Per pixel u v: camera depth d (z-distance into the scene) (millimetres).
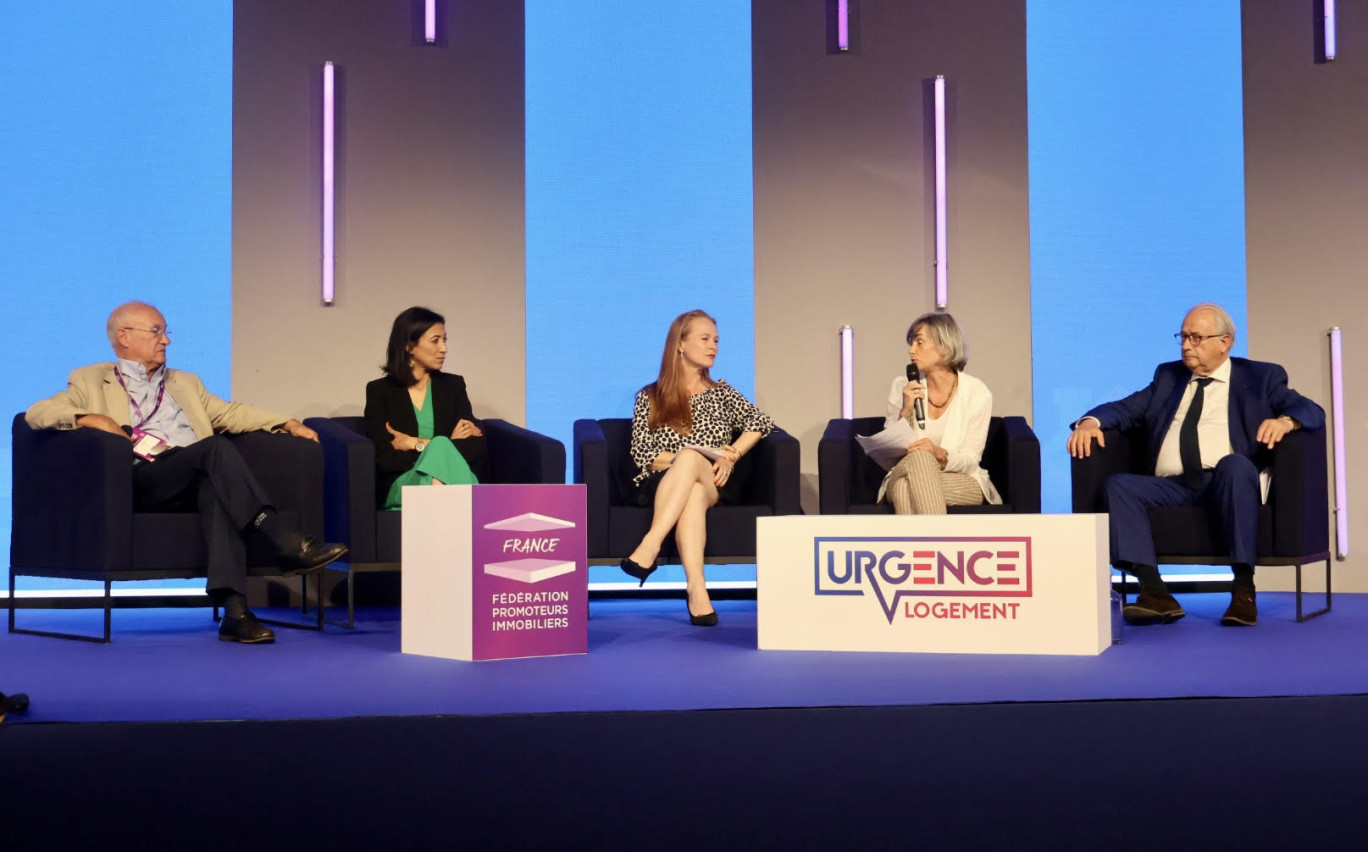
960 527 3779
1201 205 6195
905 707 2867
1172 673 3352
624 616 5191
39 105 5754
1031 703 2902
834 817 2400
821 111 6035
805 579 3924
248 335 5715
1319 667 3469
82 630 4758
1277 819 2379
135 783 2494
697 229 6145
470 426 5148
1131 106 6207
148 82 5805
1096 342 6180
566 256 6086
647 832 2350
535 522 3844
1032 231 6188
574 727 2768
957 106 6023
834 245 6020
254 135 5734
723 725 2783
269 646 4164
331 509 4887
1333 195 5992
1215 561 4656
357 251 5797
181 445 4648
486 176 5891
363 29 5812
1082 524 3688
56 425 4402
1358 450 5930
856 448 5336
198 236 5816
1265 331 6023
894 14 6027
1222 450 4789
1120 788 2514
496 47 5906
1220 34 6191
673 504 4695
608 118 6105
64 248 5750
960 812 2414
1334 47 5977
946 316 5316
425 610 3922
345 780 2516
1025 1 6039
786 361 6012
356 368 5785
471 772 2557
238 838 2307
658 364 6121
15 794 2439
